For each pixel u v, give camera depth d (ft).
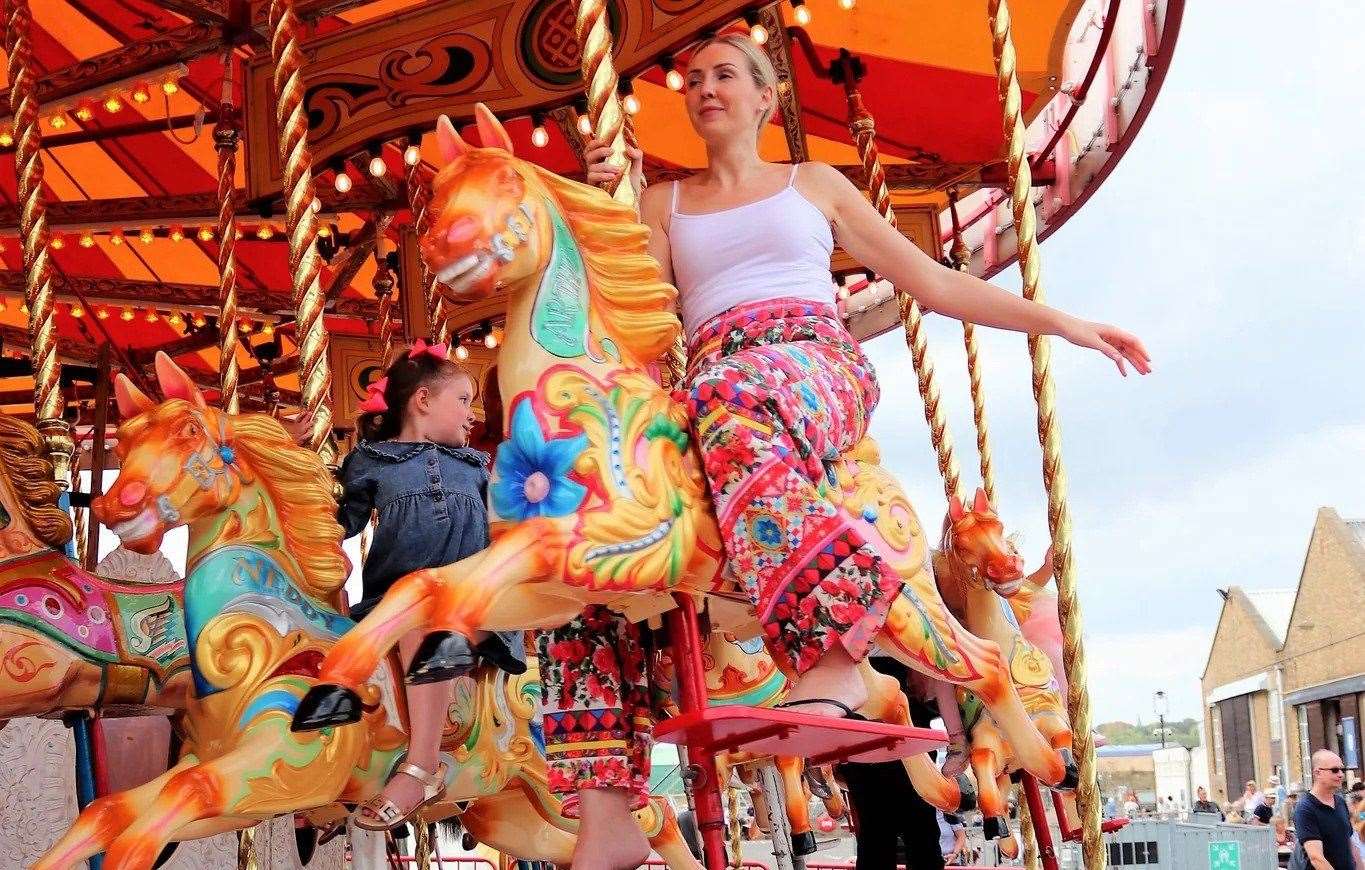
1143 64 24.52
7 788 15.28
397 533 11.96
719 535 9.31
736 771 28.04
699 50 10.83
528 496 8.75
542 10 17.70
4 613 10.65
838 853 46.34
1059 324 10.38
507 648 10.48
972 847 41.83
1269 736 124.88
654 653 10.68
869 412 10.29
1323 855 30.14
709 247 10.34
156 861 10.27
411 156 19.06
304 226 14.32
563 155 29.30
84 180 33.17
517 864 17.52
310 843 15.16
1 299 32.24
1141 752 171.94
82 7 27.04
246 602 10.97
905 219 26.21
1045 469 12.98
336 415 29.01
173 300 32.58
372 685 11.21
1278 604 134.82
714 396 9.28
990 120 27.17
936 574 16.33
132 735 13.87
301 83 14.61
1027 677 15.92
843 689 9.17
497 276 8.90
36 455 11.48
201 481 10.77
